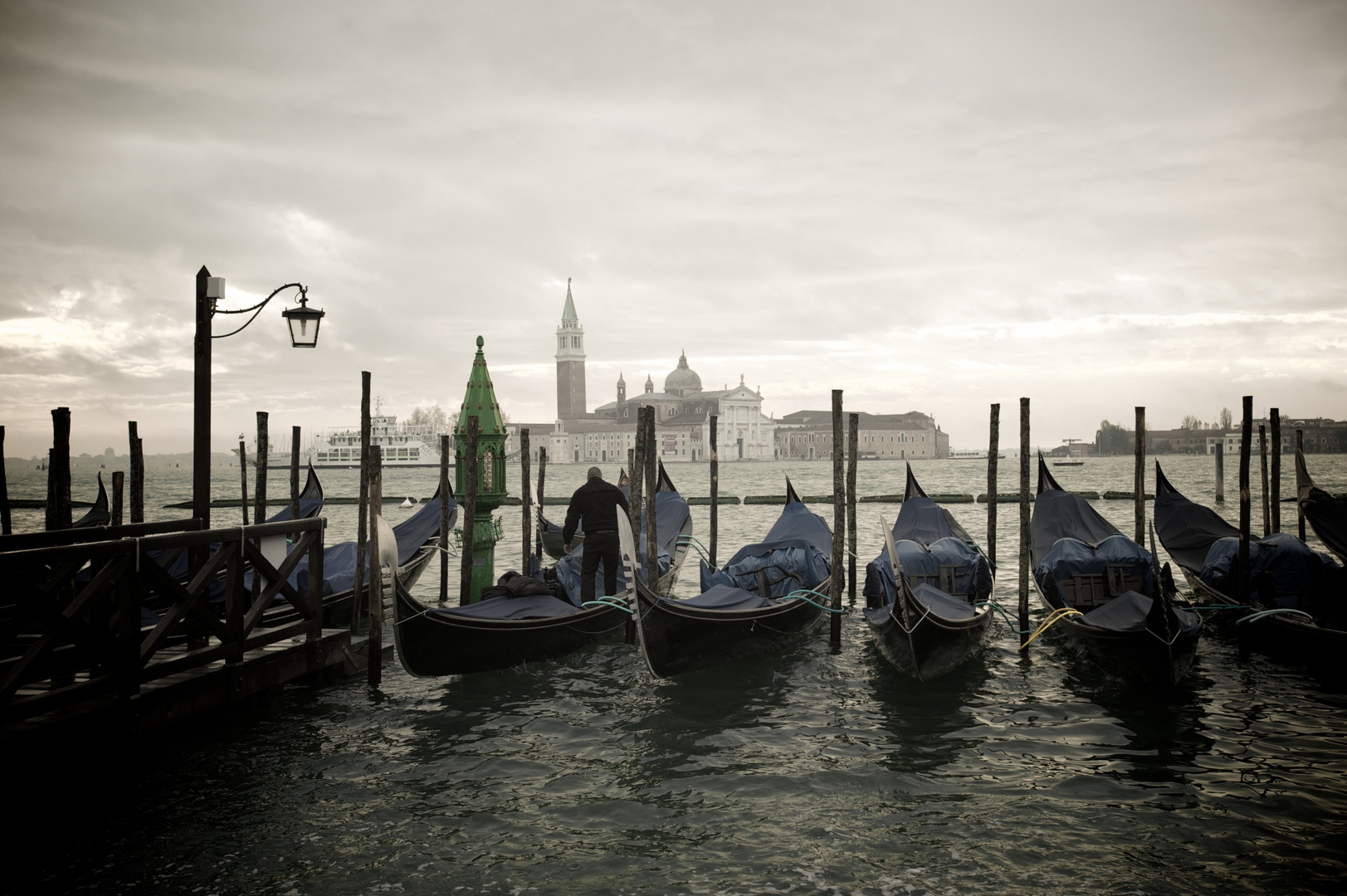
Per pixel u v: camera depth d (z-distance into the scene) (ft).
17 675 21.33
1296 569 38.73
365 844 21.12
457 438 53.57
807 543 45.78
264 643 30.63
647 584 42.39
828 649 40.47
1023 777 24.91
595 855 20.57
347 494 237.86
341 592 41.34
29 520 110.93
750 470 436.76
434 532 55.21
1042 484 54.49
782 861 20.22
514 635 35.65
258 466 46.52
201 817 22.49
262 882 19.39
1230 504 130.93
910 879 19.45
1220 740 27.66
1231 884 19.15
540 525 67.51
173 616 26.23
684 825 22.13
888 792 23.93
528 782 24.84
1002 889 19.03
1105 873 19.63
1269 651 37.19
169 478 372.58
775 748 27.37
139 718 24.70
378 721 29.94
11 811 22.39
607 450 593.01
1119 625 33.94
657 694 33.32
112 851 20.67
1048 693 33.04
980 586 42.37
